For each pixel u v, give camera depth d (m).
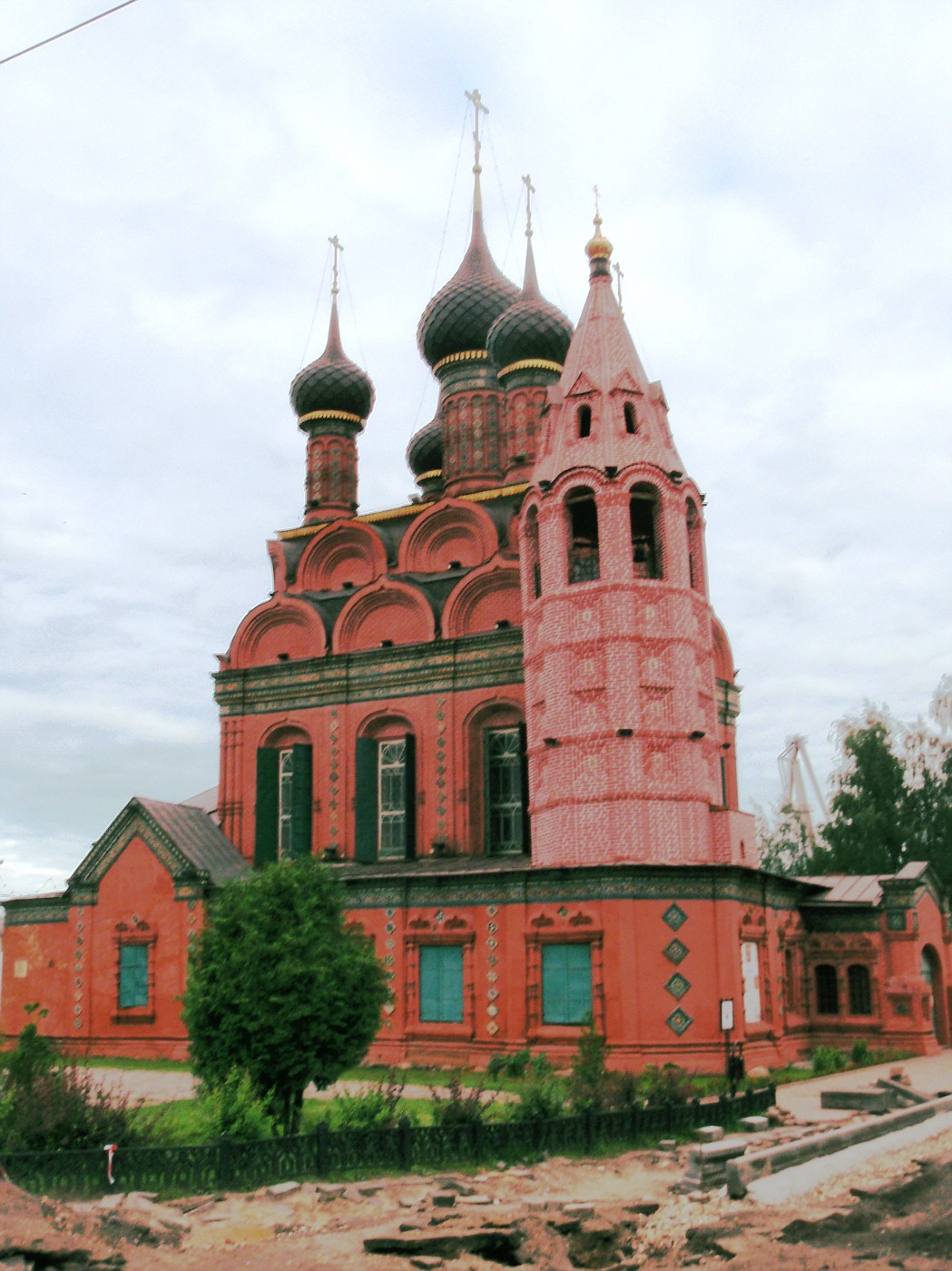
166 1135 20.34
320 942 23.20
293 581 48.22
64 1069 21.14
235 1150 18.30
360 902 37.84
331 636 44.97
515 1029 34.12
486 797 40.94
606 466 36.22
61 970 42.28
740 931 34.50
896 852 65.12
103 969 41.34
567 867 33.69
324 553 47.56
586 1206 17.11
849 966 41.34
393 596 44.03
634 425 37.50
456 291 51.28
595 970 33.03
